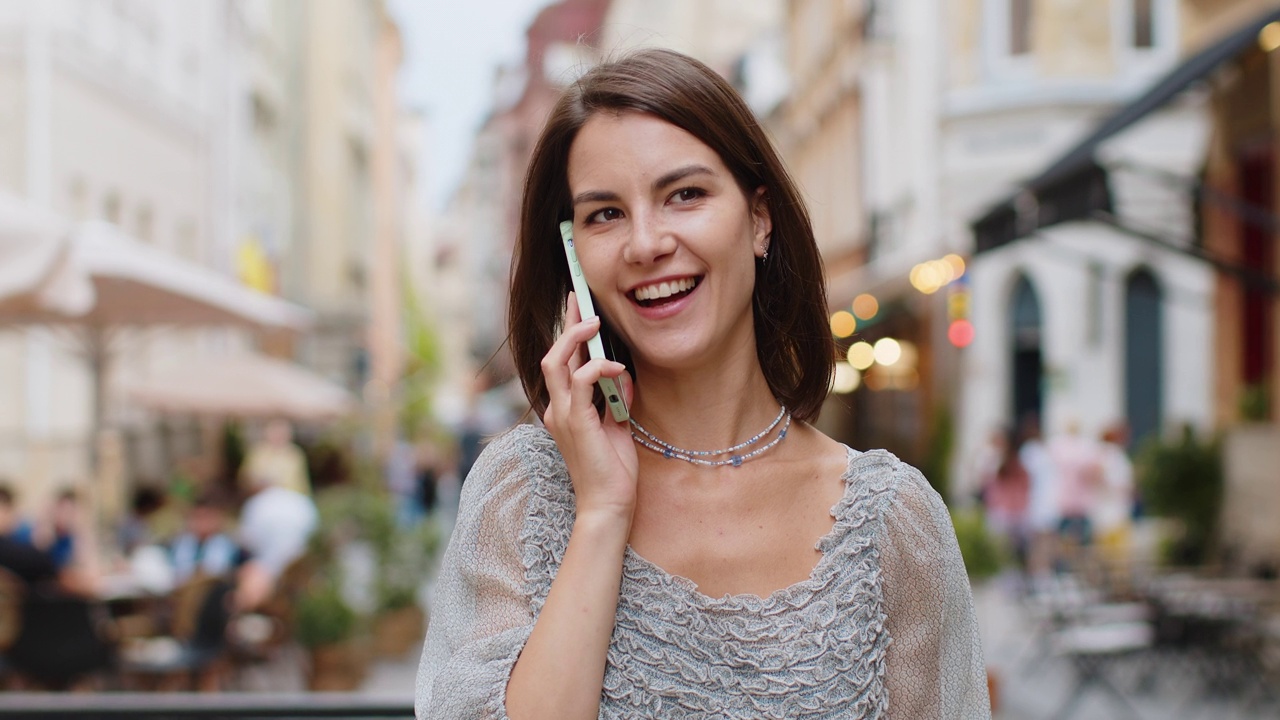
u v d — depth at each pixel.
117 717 2.46
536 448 1.49
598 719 1.34
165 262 8.24
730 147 1.45
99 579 7.50
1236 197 10.78
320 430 21.12
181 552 8.32
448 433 31.17
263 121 24.17
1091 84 14.72
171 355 16.59
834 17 21.53
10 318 8.54
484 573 1.43
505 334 1.66
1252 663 6.76
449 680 1.36
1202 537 9.71
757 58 30.17
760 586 1.43
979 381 15.22
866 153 18.83
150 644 7.10
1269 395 9.84
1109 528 10.53
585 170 1.46
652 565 1.41
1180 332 14.43
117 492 12.59
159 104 16.33
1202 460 9.92
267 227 23.45
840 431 20.00
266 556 8.05
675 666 1.36
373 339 37.16
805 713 1.36
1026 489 11.51
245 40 21.52
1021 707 6.84
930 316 16.02
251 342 21.97
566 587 1.33
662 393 1.52
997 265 15.13
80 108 13.62
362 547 8.80
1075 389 14.76
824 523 1.47
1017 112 14.95
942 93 15.64
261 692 7.71
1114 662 7.58
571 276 1.54
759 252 1.56
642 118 1.44
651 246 1.41
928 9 16.06
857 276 18.22
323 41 29.39
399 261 53.78
